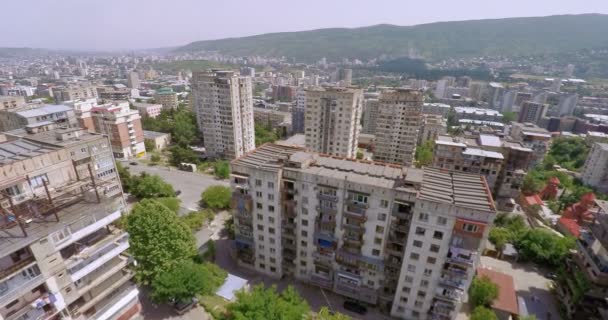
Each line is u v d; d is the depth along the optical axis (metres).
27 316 36.34
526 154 101.88
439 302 54.28
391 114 139.25
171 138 179.38
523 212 110.38
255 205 64.00
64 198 43.09
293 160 60.38
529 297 68.00
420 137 184.50
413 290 55.84
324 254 62.91
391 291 59.88
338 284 63.25
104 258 44.00
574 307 59.78
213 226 91.44
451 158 107.25
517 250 81.31
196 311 58.78
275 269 68.88
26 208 39.31
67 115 106.12
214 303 59.88
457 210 47.59
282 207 62.38
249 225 67.06
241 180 63.44
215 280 62.09
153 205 57.41
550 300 67.25
